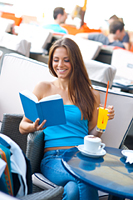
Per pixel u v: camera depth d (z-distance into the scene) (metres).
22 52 3.68
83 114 1.95
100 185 1.28
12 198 0.75
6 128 2.07
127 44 6.09
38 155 1.90
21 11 7.73
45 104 1.58
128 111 2.13
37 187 1.74
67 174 1.66
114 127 2.16
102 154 1.60
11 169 1.14
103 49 4.89
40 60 4.81
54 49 1.98
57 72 1.98
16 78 2.64
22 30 5.76
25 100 1.67
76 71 1.97
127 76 4.09
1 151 1.09
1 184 1.08
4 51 3.80
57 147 1.86
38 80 2.47
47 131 1.90
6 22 5.63
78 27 7.14
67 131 1.90
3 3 7.63
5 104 2.73
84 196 1.56
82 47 4.92
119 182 1.33
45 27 6.51
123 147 2.16
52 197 1.20
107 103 2.13
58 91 2.02
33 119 1.69
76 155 1.59
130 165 1.54
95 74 2.89
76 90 1.97
